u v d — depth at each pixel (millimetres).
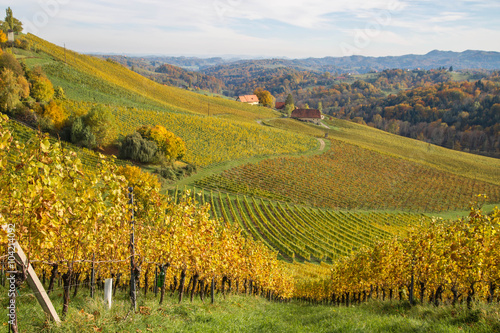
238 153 81062
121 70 132625
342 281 21969
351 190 70938
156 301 12445
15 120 56969
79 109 67312
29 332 6516
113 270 14094
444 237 13227
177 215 12289
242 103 164625
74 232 8164
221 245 16391
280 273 27406
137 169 45094
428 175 85625
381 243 17859
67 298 8117
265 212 55094
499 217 11359
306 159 86375
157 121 85125
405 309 12742
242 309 14352
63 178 7598
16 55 90312
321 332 9078
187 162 70562
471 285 12438
